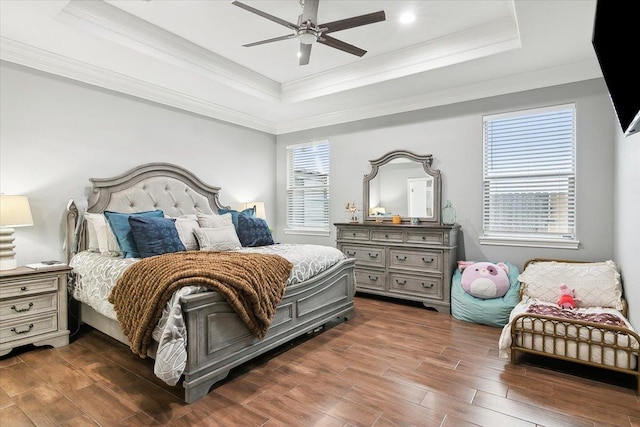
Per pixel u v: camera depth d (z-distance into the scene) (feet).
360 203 15.85
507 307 10.68
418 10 9.28
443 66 11.03
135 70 11.40
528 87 11.77
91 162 11.38
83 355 8.72
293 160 18.33
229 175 16.17
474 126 12.94
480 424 5.92
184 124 14.23
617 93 5.33
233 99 14.32
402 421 6.01
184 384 6.55
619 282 9.35
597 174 10.78
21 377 7.54
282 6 9.14
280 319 8.81
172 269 7.12
